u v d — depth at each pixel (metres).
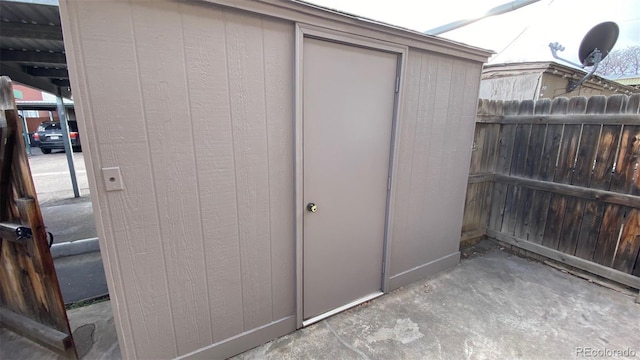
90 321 2.11
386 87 2.11
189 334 1.67
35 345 1.85
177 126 1.41
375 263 2.44
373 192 2.26
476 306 2.36
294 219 1.86
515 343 1.96
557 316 2.23
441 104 2.47
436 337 2.01
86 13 1.15
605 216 2.63
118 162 1.31
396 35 2.00
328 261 2.14
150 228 1.45
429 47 2.20
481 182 3.44
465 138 2.76
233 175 1.60
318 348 1.90
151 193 1.41
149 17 1.26
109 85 1.24
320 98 1.82
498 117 3.31
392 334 2.04
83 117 1.21
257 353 1.86
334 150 1.97
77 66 1.17
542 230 3.12
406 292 2.56
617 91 6.09
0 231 1.66
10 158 1.56
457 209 2.92
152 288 1.51
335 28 1.73
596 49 4.15
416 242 2.66
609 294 2.52
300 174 1.81
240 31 1.47
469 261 3.15
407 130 2.31
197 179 1.51
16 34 2.56
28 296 1.81
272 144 1.69
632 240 2.48
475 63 2.60
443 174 2.68
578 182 2.79
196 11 1.34
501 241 3.50
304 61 1.70
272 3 1.48
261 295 1.86
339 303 2.29
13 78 3.94
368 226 2.30
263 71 1.57
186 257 1.57
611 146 2.54
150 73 1.30
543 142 3.02
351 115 1.99
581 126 2.72
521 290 2.59
